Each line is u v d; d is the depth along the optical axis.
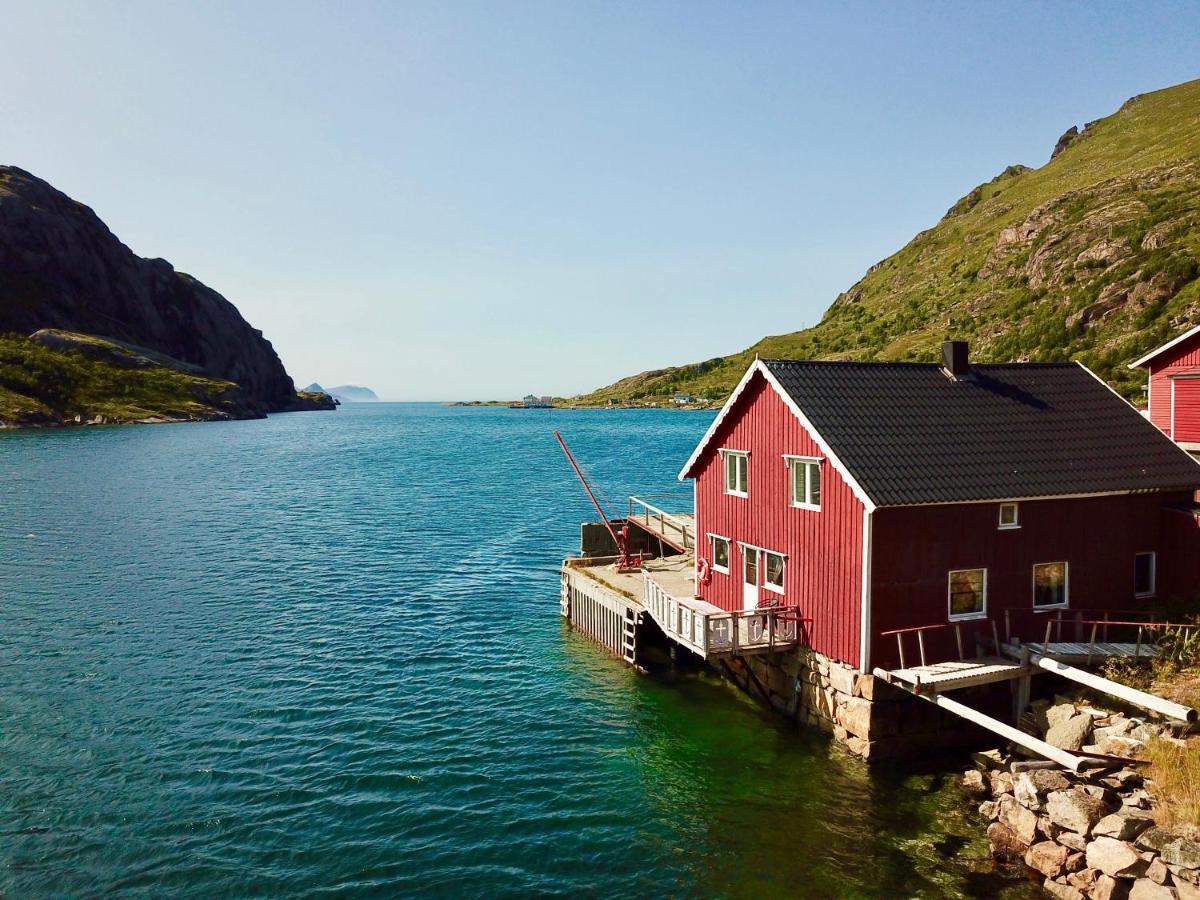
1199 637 21.67
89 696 28.00
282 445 145.12
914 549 22.44
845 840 19.11
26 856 18.62
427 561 50.16
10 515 64.44
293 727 25.91
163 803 21.09
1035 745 18.38
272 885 17.81
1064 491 23.48
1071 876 16.17
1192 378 35.41
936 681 20.56
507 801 21.47
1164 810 15.89
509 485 86.88
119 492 78.62
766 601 26.91
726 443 29.11
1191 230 150.25
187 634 35.03
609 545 41.25
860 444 23.27
